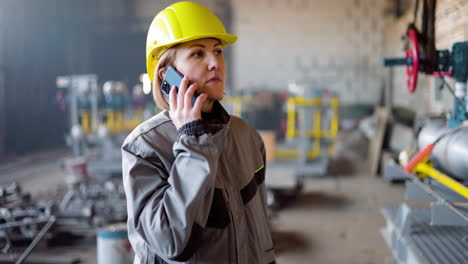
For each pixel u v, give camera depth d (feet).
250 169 3.19
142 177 2.74
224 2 29.25
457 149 4.66
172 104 2.73
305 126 18.25
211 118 3.07
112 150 18.13
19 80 25.12
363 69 28.12
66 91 29.68
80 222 10.36
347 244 9.96
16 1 24.62
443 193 4.94
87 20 31.55
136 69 33.81
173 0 30.91
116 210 10.71
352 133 25.09
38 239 7.59
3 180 17.29
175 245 2.52
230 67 29.76
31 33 26.35
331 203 13.67
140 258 3.03
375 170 18.01
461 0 7.27
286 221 11.90
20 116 25.16
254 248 3.07
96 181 15.44
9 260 8.46
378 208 12.96
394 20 23.59
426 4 6.11
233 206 2.94
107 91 18.67
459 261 4.84
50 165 20.88
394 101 23.40
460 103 5.56
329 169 19.13
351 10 27.81
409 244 5.52
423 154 5.10
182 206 2.49
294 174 13.80
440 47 8.73
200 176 2.50
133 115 21.34
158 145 2.80
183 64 2.87
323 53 28.53
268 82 29.48
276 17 28.84
